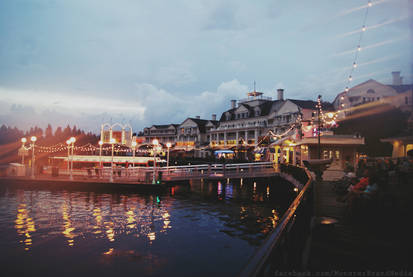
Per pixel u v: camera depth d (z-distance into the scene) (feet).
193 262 43.16
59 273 39.70
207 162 167.32
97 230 58.18
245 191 109.29
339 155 99.66
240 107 253.03
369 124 93.45
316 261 18.35
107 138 119.55
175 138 336.08
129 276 38.73
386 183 32.07
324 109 171.73
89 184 100.48
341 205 37.63
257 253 11.96
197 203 85.71
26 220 65.21
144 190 96.43
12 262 43.04
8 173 119.24
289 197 93.61
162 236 54.90
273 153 147.33
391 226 26.07
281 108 204.13
